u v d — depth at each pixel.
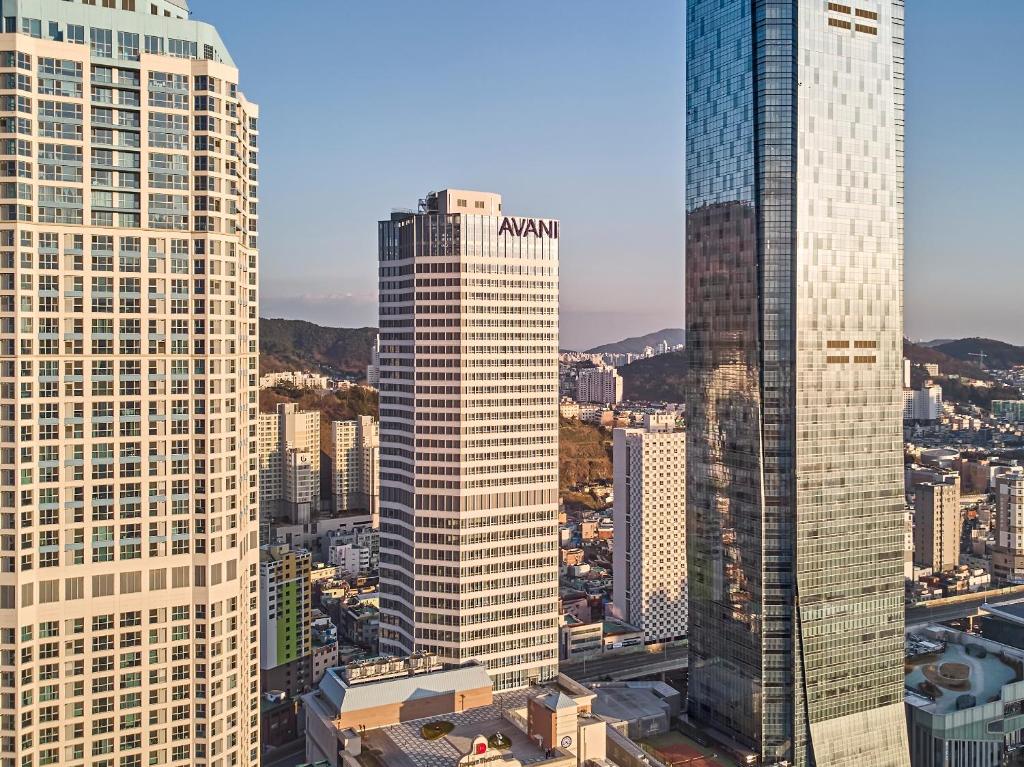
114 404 189.25
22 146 180.38
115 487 189.88
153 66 190.38
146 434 192.25
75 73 184.25
